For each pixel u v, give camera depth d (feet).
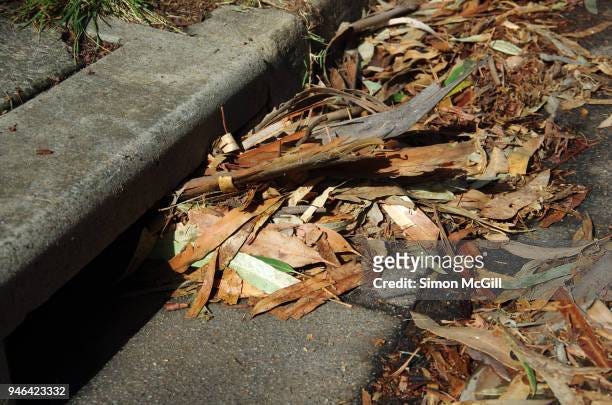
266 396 3.53
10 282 3.35
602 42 5.80
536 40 5.73
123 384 3.60
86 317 3.92
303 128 4.66
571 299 3.90
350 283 4.03
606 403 3.44
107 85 4.41
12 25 4.80
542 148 4.89
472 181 4.57
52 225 3.55
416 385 3.56
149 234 4.15
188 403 3.51
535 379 3.56
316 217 4.25
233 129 4.60
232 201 4.28
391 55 5.57
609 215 4.41
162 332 3.83
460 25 5.84
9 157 3.88
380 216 4.27
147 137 4.06
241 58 4.69
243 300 3.99
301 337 3.79
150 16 5.00
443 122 4.99
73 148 3.95
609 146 4.90
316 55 5.26
